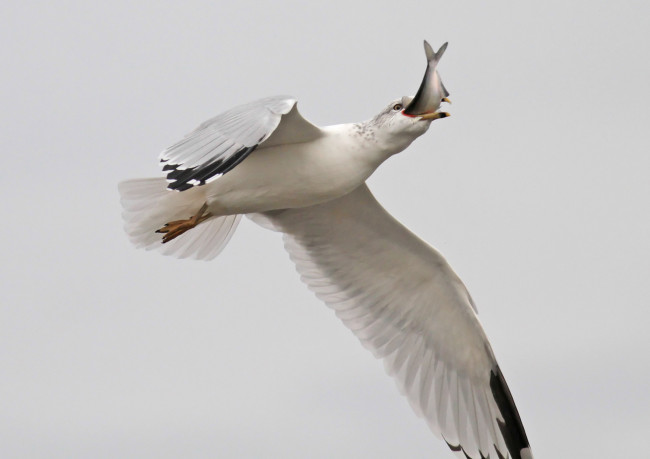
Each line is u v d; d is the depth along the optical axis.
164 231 12.48
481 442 14.12
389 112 12.20
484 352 13.92
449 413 14.15
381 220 13.42
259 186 12.27
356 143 12.20
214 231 13.84
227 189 12.34
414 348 14.19
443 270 13.62
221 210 12.54
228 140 10.38
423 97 12.03
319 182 12.24
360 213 13.45
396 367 14.22
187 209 12.77
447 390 14.17
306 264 14.21
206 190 12.46
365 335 14.27
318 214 13.62
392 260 13.80
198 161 10.37
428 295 13.90
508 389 13.97
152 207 12.91
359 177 12.30
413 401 14.16
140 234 13.10
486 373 14.02
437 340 14.09
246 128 10.39
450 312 13.89
